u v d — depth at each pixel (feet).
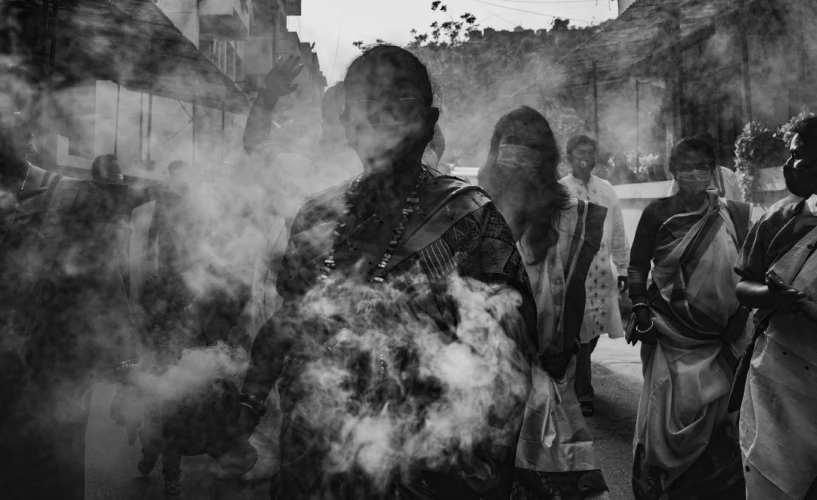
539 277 10.03
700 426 11.32
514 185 10.11
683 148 11.81
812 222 8.64
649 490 11.71
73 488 7.98
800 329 8.57
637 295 12.03
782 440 8.57
